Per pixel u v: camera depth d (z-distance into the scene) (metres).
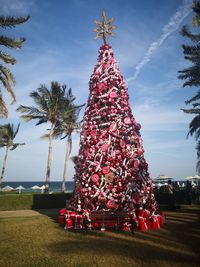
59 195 20.44
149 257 5.86
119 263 5.54
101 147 9.98
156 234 8.23
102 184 9.69
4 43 14.84
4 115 14.84
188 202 17.62
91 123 10.53
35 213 15.60
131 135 10.31
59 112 27.84
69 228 9.47
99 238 7.85
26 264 5.60
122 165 9.79
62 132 31.08
